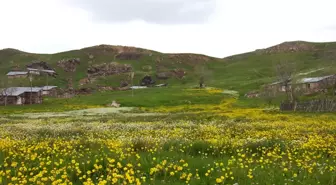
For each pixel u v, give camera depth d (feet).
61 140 59.77
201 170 35.40
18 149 46.75
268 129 85.87
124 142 52.34
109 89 622.54
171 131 78.48
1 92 428.97
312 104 187.01
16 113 261.65
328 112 166.30
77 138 67.21
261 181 31.71
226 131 78.84
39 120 156.76
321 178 32.94
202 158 41.11
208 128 84.58
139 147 48.44
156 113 217.77
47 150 44.39
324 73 468.34
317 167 36.50
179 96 407.64
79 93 568.82
